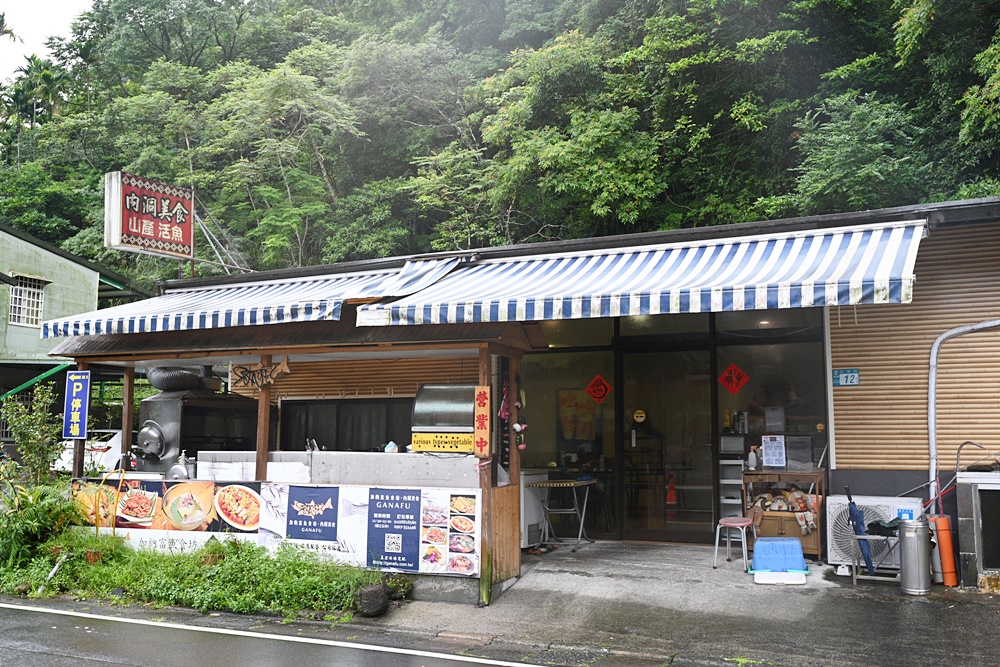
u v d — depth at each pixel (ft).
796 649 21.76
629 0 76.28
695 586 27.84
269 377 31.27
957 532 28.30
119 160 116.06
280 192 88.38
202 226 53.31
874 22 64.75
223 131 95.76
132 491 32.35
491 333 28.12
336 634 24.27
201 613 27.02
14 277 77.71
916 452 29.86
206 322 30.37
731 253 28.76
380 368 40.73
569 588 28.30
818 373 33.12
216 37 119.96
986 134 54.90
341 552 28.94
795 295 22.68
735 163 65.26
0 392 74.69
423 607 26.86
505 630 24.63
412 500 28.30
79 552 31.09
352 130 85.81
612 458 36.88
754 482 33.19
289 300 30.66
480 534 27.37
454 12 94.48
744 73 65.05
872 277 22.00
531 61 70.90
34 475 38.32
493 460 29.07
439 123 89.56
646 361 36.73
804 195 56.24
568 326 38.09
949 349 29.58
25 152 132.26
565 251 32.68
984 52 52.03
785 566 28.32
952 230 29.78
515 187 68.44
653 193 63.16
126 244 47.52
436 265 33.71
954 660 20.48
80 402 34.12
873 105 55.01
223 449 37.22
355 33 110.32
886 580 27.61
